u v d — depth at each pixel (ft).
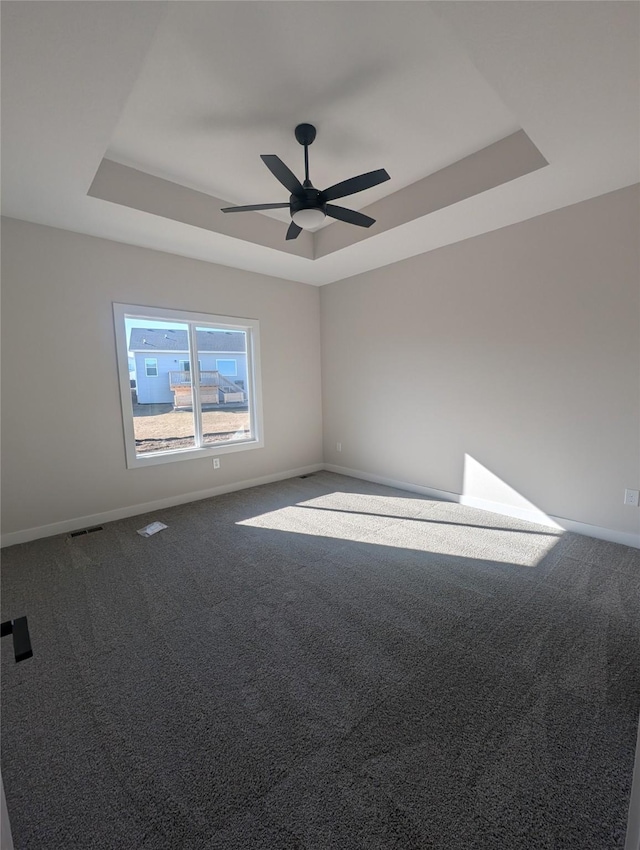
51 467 10.59
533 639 6.23
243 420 15.29
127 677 5.58
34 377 10.18
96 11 4.28
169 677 5.57
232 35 5.49
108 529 11.04
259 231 11.59
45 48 4.71
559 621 6.68
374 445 15.49
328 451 17.60
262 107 7.07
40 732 4.69
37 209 9.17
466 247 11.69
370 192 10.48
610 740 4.43
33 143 6.64
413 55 5.95
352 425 16.30
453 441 12.78
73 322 10.66
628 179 8.32
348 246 12.09
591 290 9.39
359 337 15.49
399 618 6.85
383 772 4.13
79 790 4.01
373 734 4.58
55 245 10.25
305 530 10.87
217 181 9.73
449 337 12.49
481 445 12.04
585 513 10.05
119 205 8.97
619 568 8.41
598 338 9.41
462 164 8.98
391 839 3.51
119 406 11.64
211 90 6.59
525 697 5.08
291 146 8.31
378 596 7.56
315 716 4.86
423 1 5.03
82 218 9.66
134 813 3.79
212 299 13.50
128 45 4.77
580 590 7.62
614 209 8.86
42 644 6.31
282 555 9.37
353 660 5.83
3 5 4.13
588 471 9.90
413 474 14.17
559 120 6.31
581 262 9.47
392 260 13.55
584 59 5.03
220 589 7.89
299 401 16.70
